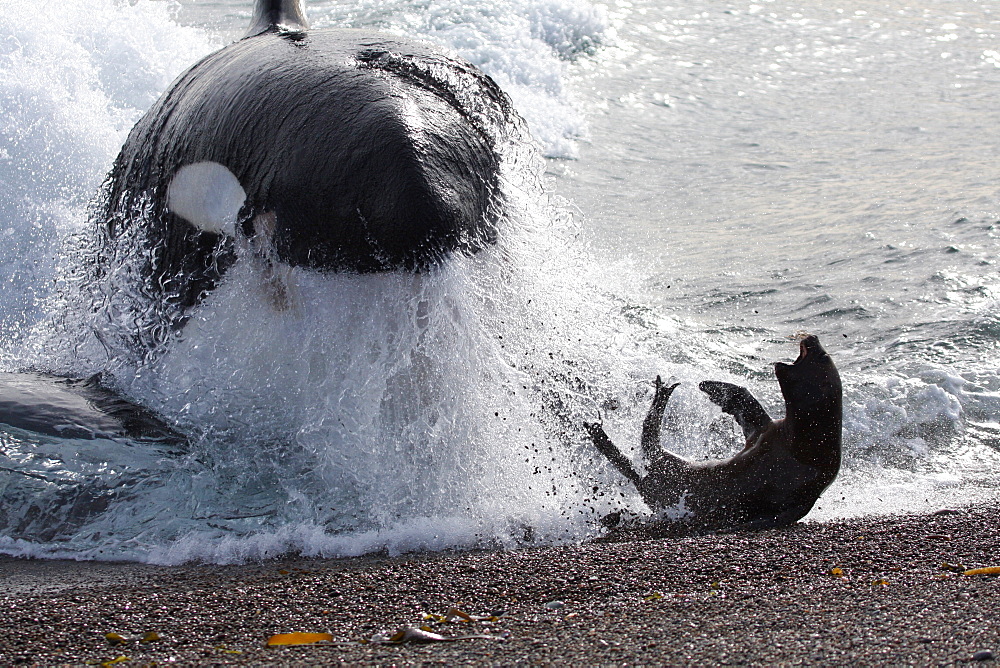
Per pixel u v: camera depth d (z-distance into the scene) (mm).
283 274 10227
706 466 10406
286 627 7375
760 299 17828
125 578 8836
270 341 10797
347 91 10039
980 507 10219
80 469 10758
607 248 20562
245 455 11172
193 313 11539
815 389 9875
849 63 36656
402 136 9352
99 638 7215
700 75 34250
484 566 8602
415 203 9047
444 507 10414
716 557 8633
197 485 10727
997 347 15578
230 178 10633
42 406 11508
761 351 15578
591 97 31516
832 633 6551
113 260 13000
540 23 35500
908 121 30625
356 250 9328
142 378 12242
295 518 10266
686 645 6477
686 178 25625
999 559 8375
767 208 23375
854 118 30938
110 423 11398
